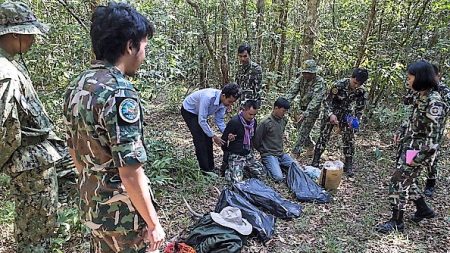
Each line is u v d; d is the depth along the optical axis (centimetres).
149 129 670
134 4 489
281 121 528
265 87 779
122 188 185
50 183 291
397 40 722
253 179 460
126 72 186
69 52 541
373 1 670
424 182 508
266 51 812
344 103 523
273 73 739
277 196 436
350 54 727
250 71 599
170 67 525
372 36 728
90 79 177
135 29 177
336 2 817
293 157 585
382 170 552
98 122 173
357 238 385
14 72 265
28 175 282
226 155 500
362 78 503
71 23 561
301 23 780
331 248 359
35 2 562
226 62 791
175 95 784
